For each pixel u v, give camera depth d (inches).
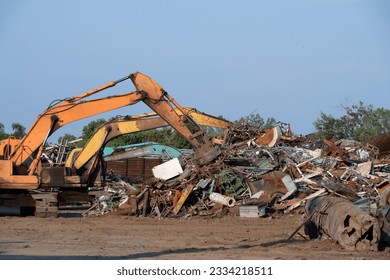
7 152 2075.5
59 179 2066.9
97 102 2079.2
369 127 4446.4
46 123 2060.8
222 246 1283.2
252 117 3385.8
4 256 1122.0
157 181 2023.9
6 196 2026.3
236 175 2053.4
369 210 1227.2
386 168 2410.2
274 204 1972.2
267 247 1254.3
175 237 1457.9
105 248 1246.9
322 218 1288.1
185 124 2262.6
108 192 2160.4
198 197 2023.9
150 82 2091.5
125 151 3152.1
